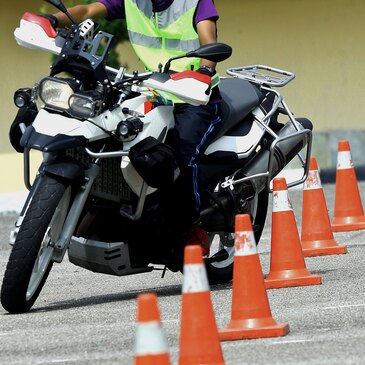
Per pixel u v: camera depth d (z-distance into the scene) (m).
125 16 29.50
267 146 30.36
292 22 71.62
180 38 28.48
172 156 26.55
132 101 26.81
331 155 71.31
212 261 29.78
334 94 71.75
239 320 22.78
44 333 24.06
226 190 29.17
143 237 27.72
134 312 26.23
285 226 29.39
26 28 27.44
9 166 68.88
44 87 26.34
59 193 25.86
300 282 29.08
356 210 41.91
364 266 32.34
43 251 26.30
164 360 17.09
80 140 25.95
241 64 71.94
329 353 20.69
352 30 71.38
